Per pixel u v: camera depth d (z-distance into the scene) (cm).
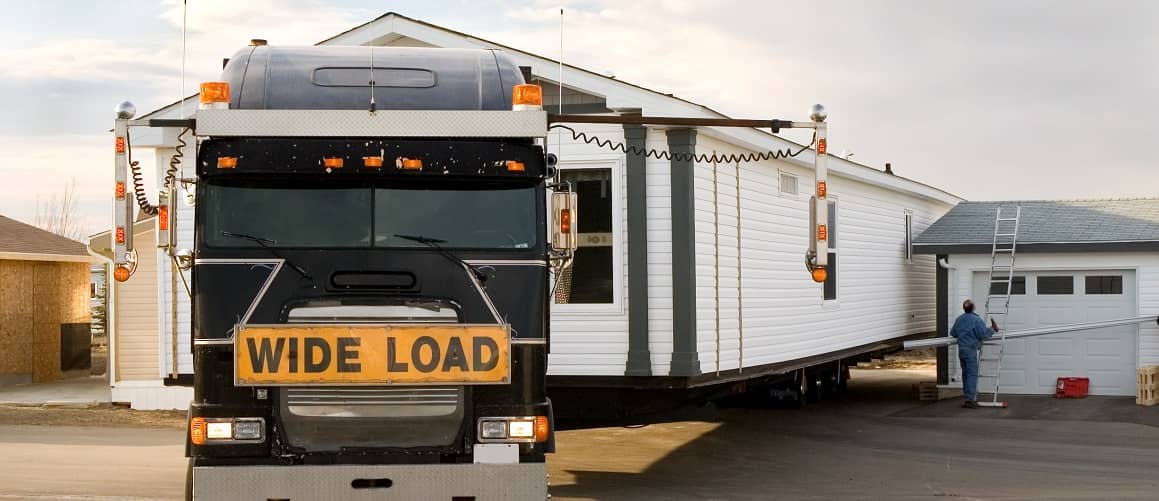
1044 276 2136
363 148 811
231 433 777
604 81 1321
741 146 1470
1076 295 2116
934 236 2198
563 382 1324
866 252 2066
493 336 784
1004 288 2158
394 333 777
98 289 3925
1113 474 1330
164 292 1353
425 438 786
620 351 1312
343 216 812
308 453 781
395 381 774
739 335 1448
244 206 808
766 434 1688
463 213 818
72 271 2550
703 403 1488
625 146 1315
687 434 1688
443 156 814
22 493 1134
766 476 1313
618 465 1398
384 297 798
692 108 1298
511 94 873
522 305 810
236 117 804
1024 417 1861
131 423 1777
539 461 794
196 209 815
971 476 1314
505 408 792
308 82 868
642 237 1305
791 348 1648
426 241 811
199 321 795
